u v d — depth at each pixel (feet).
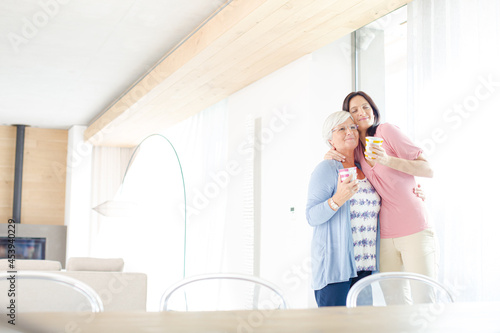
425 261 9.60
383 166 9.89
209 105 19.58
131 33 15.29
